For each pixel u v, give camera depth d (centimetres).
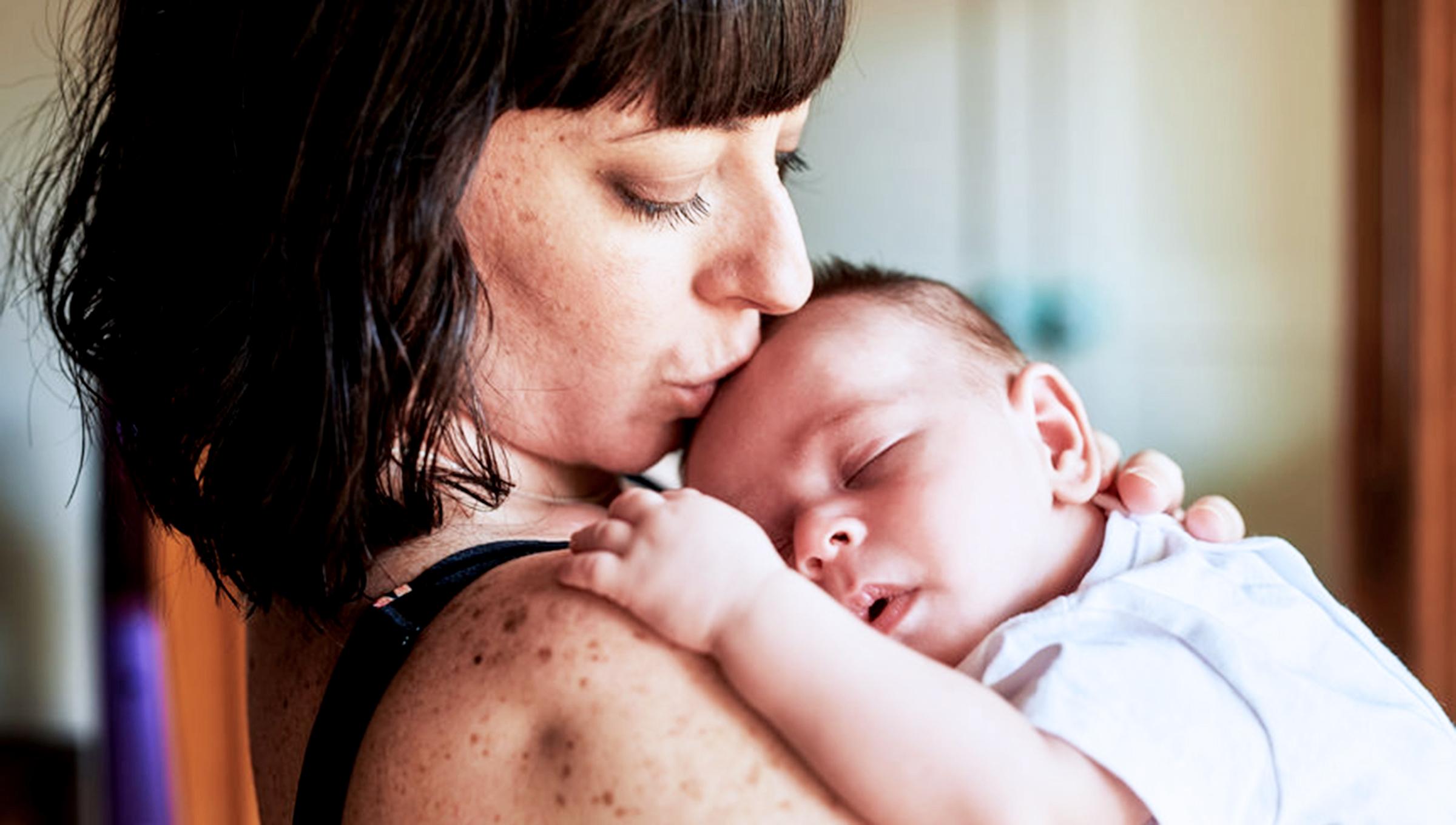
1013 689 94
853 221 457
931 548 104
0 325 283
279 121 88
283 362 89
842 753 79
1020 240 452
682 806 78
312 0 86
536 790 81
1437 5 264
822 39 89
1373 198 283
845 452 108
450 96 85
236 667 210
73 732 294
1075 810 84
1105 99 441
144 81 94
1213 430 442
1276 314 432
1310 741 93
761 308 98
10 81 260
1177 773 87
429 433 90
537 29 84
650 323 96
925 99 450
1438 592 279
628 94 85
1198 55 430
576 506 108
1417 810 95
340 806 87
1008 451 109
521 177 90
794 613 81
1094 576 104
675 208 93
